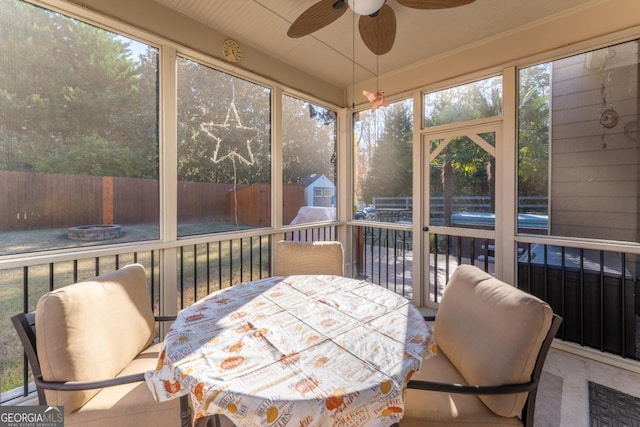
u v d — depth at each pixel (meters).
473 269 1.53
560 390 1.85
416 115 3.27
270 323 1.23
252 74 2.85
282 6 2.28
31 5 1.71
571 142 2.37
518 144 2.61
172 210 2.31
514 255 2.63
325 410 0.77
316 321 1.26
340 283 1.79
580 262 2.33
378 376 0.87
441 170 3.15
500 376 1.05
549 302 2.47
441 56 3.04
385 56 3.07
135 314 1.46
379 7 1.71
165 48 2.25
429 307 3.27
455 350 1.34
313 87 3.54
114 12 1.97
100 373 1.16
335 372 0.89
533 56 2.47
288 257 2.27
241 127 2.84
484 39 2.72
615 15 2.13
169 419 1.14
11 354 1.69
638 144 2.12
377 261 3.77
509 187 2.64
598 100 2.25
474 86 2.88
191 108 2.46
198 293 2.55
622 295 2.15
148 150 2.20
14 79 1.66
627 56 2.14
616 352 2.16
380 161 3.69
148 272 2.23
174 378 0.92
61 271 1.86
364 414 0.80
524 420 1.08
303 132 3.52
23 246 1.70
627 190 2.16
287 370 0.90
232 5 2.26
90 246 1.94
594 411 1.66
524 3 2.22
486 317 1.21
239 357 0.97
